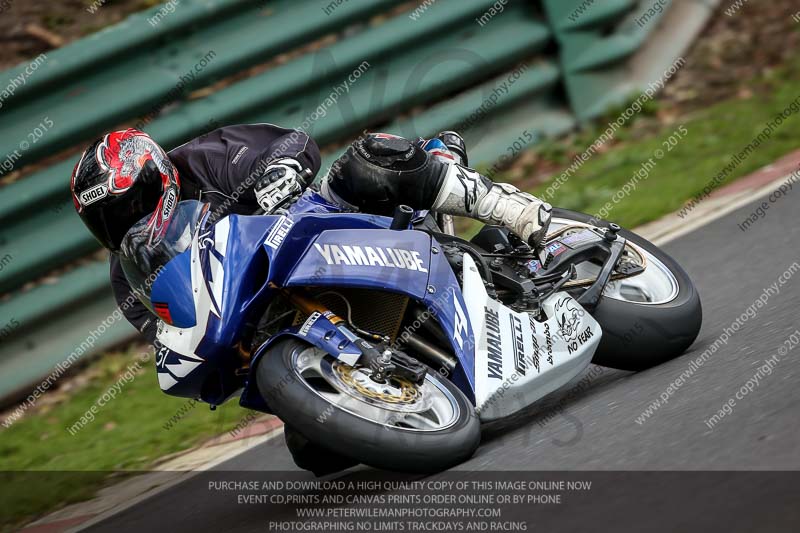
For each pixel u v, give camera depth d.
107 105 26.52
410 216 13.67
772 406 11.71
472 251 15.34
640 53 34.19
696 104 34.44
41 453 22.67
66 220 26.16
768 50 36.72
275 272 12.52
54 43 30.22
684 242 24.28
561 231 17.55
